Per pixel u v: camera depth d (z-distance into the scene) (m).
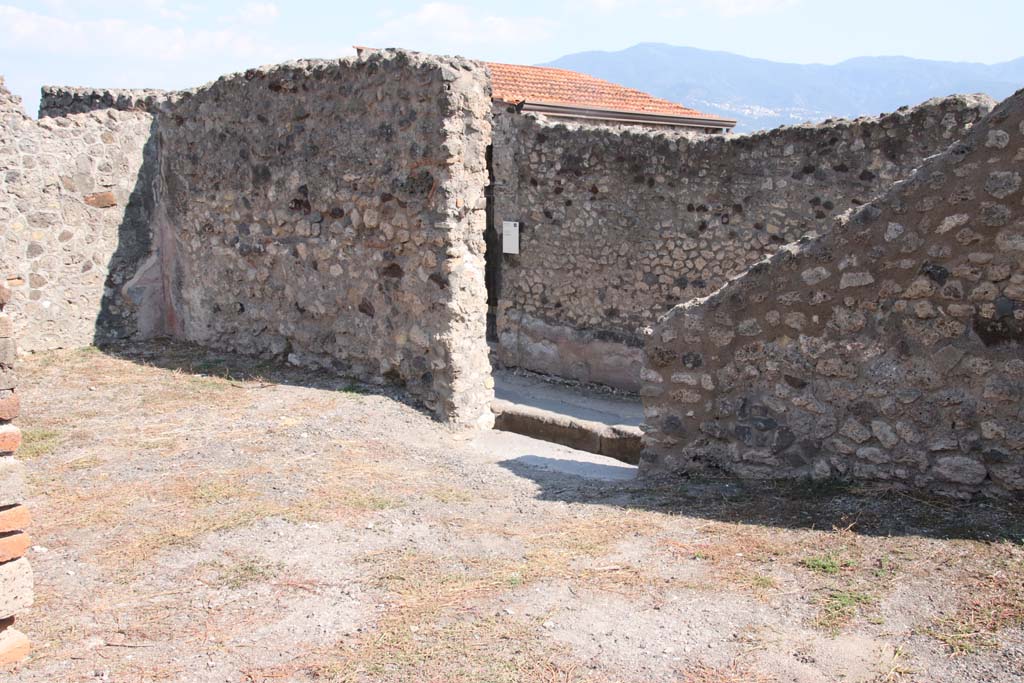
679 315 5.33
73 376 7.75
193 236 8.98
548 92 14.02
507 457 6.22
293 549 4.28
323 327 7.98
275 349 8.41
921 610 3.43
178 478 5.27
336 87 7.42
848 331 4.79
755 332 5.09
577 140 10.39
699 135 9.42
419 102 6.77
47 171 8.53
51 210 8.60
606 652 3.24
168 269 9.37
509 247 11.20
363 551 4.27
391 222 7.17
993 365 4.35
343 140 7.45
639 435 8.13
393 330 7.36
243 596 3.78
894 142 8.11
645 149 9.83
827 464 4.94
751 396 5.16
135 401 7.02
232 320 8.76
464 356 6.91
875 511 4.43
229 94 8.31
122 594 3.78
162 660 3.23
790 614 3.48
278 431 6.30
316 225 7.84
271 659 3.24
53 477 5.25
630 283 10.20
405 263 7.12
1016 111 4.16
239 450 5.85
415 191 6.92
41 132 8.48
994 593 3.49
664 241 9.84
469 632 3.42
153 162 9.34
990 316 4.32
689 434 5.40
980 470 4.42
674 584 3.81
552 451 6.56
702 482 5.24
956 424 4.48
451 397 6.86
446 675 3.09
